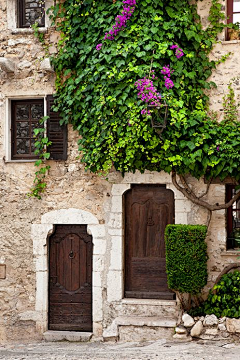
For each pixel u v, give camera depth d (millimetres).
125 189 8922
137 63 8430
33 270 9242
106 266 8977
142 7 8406
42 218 9219
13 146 9516
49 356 7953
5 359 7867
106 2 8633
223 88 8609
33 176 9258
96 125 8617
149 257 9031
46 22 9195
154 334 8438
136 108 8305
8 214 9336
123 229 9047
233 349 7586
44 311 9188
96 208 9031
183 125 8328
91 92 8680
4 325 9297
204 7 8633
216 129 8352
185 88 8484
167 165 8508
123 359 7414
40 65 9195
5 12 9398
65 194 9156
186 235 8133
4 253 9336
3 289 9328
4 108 9344
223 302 8242
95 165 8812
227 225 8844
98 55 8617
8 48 9328
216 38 8609
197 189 8656
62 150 9086
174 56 8375
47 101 9141
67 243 9312
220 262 8586
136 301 8836
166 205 8984
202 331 8141
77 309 9250
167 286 8945
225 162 8250
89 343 8789
